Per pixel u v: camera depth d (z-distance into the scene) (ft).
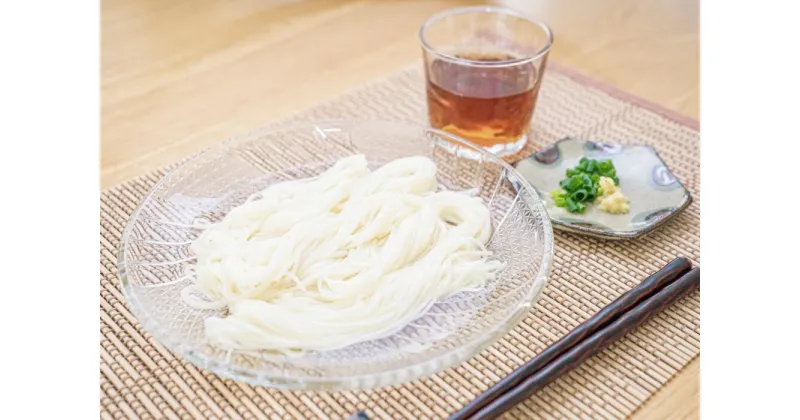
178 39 3.39
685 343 2.43
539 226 2.52
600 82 3.18
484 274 2.47
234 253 2.45
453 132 2.90
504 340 2.43
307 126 2.85
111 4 3.58
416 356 2.28
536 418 2.29
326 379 2.19
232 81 3.19
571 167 2.81
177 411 2.29
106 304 2.49
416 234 2.52
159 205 2.59
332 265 2.47
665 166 2.80
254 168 2.76
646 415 2.30
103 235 2.65
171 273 2.47
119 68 3.25
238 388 2.33
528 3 3.61
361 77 3.22
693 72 3.25
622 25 3.49
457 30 3.03
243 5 3.58
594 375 2.37
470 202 2.62
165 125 3.01
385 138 2.84
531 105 2.88
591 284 2.56
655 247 2.65
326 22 3.48
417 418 2.28
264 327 2.33
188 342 2.30
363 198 2.59
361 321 2.36
